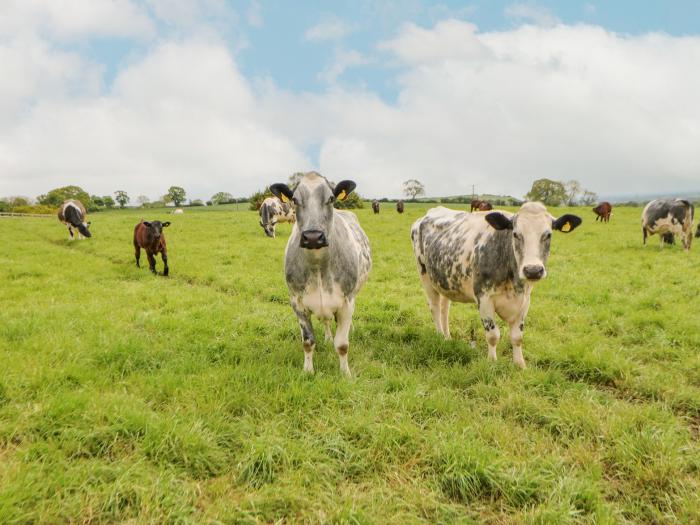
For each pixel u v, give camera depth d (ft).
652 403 14.71
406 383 15.53
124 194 366.02
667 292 29.86
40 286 31.76
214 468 11.01
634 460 11.32
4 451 11.14
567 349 19.12
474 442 11.58
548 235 15.85
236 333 21.89
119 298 28.58
